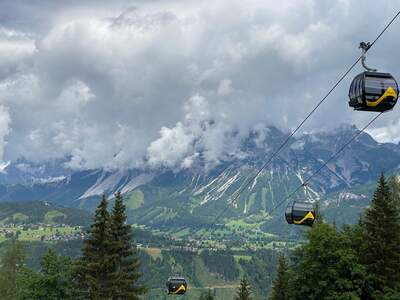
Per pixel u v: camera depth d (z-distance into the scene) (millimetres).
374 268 82500
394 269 83500
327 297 77938
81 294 90562
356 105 32281
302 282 83125
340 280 77375
